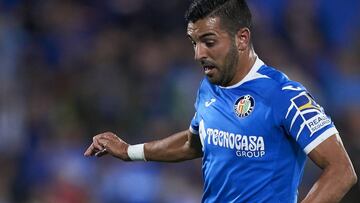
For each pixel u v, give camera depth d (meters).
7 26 45.25
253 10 44.28
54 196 36.28
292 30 45.91
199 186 37.12
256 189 15.59
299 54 44.91
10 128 40.81
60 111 41.62
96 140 18.78
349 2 47.88
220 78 15.77
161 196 36.62
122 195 36.75
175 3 47.19
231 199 15.91
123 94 42.84
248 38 15.87
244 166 15.69
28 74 44.00
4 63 43.66
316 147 15.05
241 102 15.70
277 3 46.72
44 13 47.47
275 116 15.38
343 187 14.70
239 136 15.66
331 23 47.59
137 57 45.09
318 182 14.85
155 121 40.72
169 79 42.81
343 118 38.25
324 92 43.09
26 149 39.94
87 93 42.75
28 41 45.88
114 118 42.03
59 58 45.69
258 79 15.72
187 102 41.38
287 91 15.41
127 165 37.41
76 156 38.31
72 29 47.22
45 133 40.56
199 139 17.92
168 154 18.55
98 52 45.25
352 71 45.53
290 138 15.57
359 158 30.00
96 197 36.88
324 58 45.81
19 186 38.28
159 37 46.34
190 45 45.44
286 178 15.64
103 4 48.41
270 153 15.51
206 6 15.54
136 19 47.47
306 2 47.25
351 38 47.22
